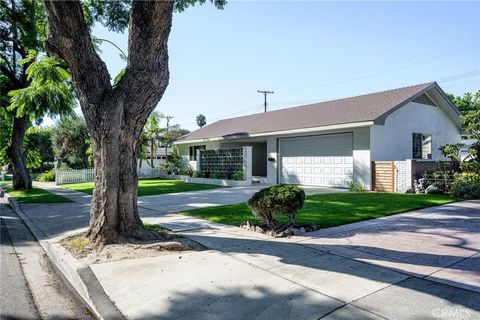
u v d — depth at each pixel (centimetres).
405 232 639
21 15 1582
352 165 1460
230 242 582
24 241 716
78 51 538
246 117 2502
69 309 379
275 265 454
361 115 1401
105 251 532
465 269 426
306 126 1541
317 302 341
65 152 3145
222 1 1030
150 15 548
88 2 1211
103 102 562
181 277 423
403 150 1520
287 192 630
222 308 339
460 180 1155
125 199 582
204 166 2189
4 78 1703
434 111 1703
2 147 1998
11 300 404
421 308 320
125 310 348
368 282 386
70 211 1065
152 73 577
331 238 600
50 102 1235
